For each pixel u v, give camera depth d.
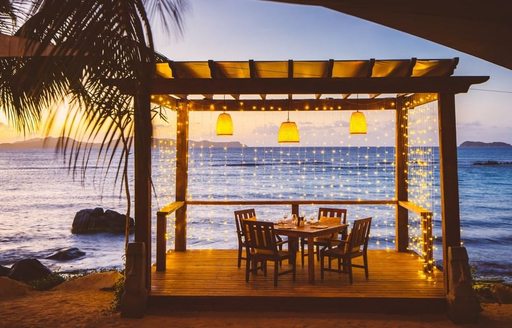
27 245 16.09
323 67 5.13
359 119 6.28
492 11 4.00
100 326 4.86
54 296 6.73
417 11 4.17
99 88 1.96
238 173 41.44
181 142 7.76
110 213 19.19
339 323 4.86
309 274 5.80
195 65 5.07
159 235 6.44
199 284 5.75
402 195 7.72
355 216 22.02
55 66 1.83
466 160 59.59
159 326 4.80
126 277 5.16
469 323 4.91
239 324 4.84
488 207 26.05
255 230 5.86
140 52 1.87
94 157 62.09
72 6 1.74
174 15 1.99
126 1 1.82
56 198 30.98
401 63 5.03
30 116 4.78
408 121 7.70
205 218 21.67
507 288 6.62
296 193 30.19
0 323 5.13
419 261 7.03
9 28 3.96
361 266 6.06
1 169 57.88
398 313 5.17
